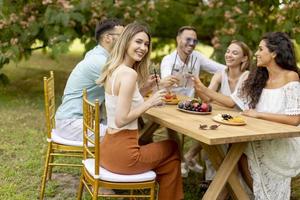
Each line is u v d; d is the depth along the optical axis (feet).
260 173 9.87
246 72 11.96
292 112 9.68
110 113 9.11
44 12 22.40
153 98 8.98
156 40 29.60
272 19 21.94
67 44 21.27
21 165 13.44
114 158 8.91
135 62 10.01
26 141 16.08
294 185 12.89
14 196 11.18
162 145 9.39
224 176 9.26
